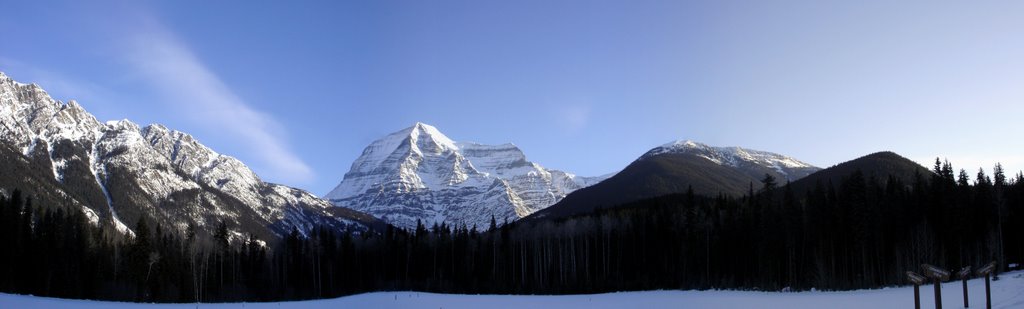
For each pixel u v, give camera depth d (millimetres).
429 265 166625
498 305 99750
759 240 120500
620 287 134125
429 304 101938
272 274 165875
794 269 113375
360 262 168375
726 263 126938
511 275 157000
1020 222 111312
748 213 127938
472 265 160250
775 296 95812
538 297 113938
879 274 104562
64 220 147750
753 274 122250
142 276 134375
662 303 92500
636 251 144750
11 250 129375
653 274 138250
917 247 99250
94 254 138625
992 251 97750
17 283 128750
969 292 67250
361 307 102812
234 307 101688
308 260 166500
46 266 131750
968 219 106625
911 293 80500
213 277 151125
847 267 110000
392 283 160875
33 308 89125
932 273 47062
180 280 141625
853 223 108812
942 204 108625
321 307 103250
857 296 85000
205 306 103062
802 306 78000
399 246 169125
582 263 150000
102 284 134750
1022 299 55094
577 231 152250
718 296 100250
